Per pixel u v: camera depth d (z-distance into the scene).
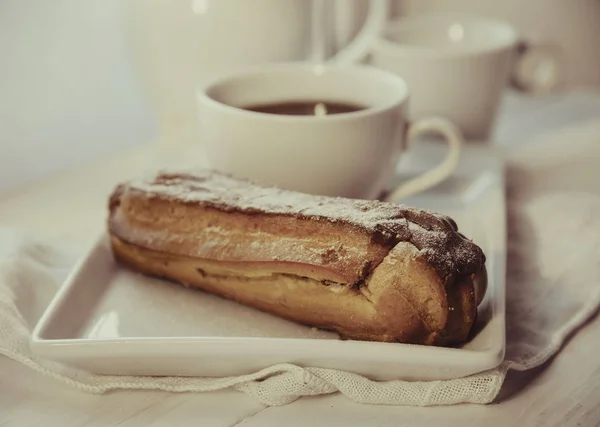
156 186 0.39
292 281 0.36
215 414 0.34
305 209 0.36
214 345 0.33
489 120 0.54
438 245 0.34
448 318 0.33
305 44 0.53
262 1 0.50
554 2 0.71
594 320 0.38
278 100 0.47
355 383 0.34
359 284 0.34
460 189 0.48
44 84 0.56
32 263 0.40
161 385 0.34
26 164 0.56
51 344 0.34
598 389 0.34
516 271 0.42
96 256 0.39
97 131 0.59
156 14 0.50
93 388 0.34
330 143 0.41
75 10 0.56
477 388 0.33
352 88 0.47
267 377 0.34
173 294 0.38
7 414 0.34
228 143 0.42
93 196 0.50
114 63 0.59
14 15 0.53
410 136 0.46
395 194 0.46
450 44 0.60
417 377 0.34
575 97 0.66
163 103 0.53
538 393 0.34
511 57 0.54
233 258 0.36
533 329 0.37
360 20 0.67
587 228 0.45
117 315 0.37
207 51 0.51
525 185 0.51
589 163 0.53
